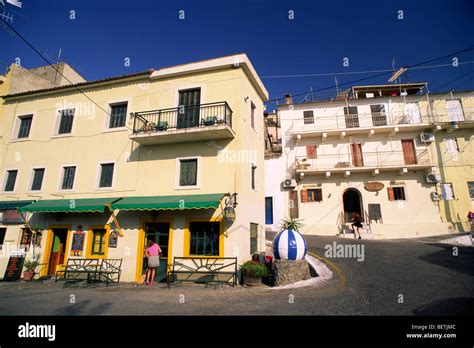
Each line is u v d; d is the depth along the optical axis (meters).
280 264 8.98
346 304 6.18
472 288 6.89
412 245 14.15
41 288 9.60
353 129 20.55
